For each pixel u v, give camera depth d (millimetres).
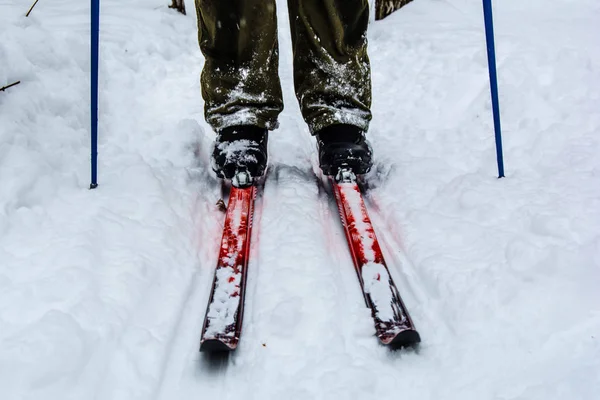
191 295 1664
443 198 2057
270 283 1655
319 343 1425
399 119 3012
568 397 1214
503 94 2881
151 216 1917
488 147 2521
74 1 4078
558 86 2855
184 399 1298
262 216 2043
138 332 1430
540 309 1455
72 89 2721
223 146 2146
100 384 1278
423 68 3584
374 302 1514
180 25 4441
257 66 2152
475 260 1680
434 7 4664
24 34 2852
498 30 3832
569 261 1573
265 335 1467
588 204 1856
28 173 1954
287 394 1286
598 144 2322
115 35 3836
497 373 1310
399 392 1289
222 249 1731
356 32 2193
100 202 1941
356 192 2064
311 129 2264
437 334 1464
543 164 2250
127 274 1597
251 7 2045
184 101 3164
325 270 1699
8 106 2322
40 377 1233
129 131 2676
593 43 3383
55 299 1458
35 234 1737
